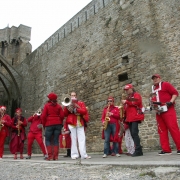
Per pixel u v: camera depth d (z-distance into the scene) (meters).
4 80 25.19
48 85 19.23
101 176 2.71
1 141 8.23
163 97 5.23
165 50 10.11
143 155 5.67
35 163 5.01
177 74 9.41
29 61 23.45
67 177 2.77
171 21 10.24
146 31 11.13
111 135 6.54
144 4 11.64
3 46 30.84
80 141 6.16
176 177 2.37
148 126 9.48
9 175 3.22
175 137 4.95
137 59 11.19
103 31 14.12
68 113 6.22
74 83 15.91
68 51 17.47
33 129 7.78
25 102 22.12
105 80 12.99
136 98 5.64
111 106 6.67
